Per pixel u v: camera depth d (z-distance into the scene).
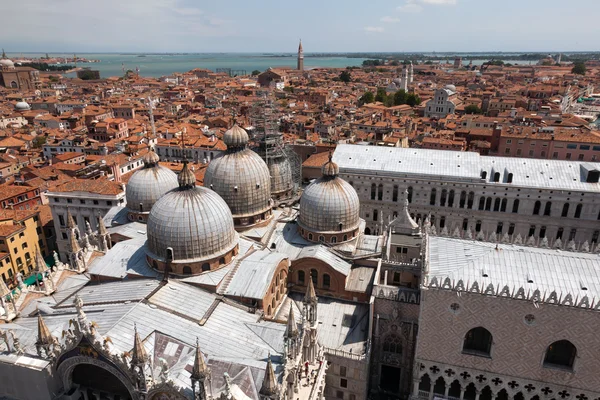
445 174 94.38
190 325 52.50
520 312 50.25
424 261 56.75
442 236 64.44
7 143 182.38
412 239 79.31
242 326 55.06
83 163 148.62
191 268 60.03
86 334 43.19
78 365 47.94
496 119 196.25
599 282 51.47
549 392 52.59
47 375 45.41
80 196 101.25
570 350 51.16
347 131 185.75
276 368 47.59
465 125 198.00
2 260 94.75
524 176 92.31
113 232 76.38
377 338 64.69
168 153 169.88
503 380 54.00
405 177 95.88
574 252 58.19
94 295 58.88
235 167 74.12
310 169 116.00
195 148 165.25
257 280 60.31
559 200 88.81
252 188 74.75
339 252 72.81
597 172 88.06
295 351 48.25
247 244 70.19
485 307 51.41
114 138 191.12
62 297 62.12
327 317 66.88
